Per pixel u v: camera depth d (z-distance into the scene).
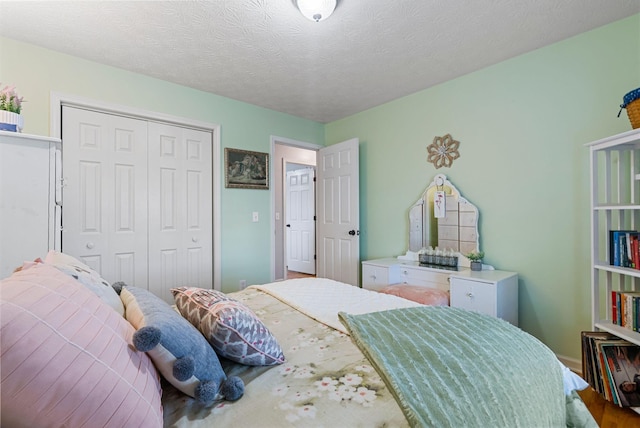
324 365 1.00
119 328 0.74
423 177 3.03
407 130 3.14
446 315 1.34
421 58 2.37
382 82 2.80
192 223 2.94
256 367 1.01
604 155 1.97
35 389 0.54
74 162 2.31
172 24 1.89
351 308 1.56
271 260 3.48
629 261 1.70
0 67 2.01
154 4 1.71
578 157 2.11
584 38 2.05
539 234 2.29
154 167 2.71
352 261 3.49
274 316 1.48
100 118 2.43
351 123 3.71
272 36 2.04
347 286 2.02
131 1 1.68
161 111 2.70
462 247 2.72
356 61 2.39
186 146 2.90
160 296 2.73
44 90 2.16
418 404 0.75
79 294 0.73
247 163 3.28
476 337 1.09
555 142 2.20
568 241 2.16
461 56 2.34
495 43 2.16
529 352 1.07
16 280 0.67
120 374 0.64
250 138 3.31
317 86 2.88
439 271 2.59
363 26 1.93
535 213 2.31
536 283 2.31
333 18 1.84
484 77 2.55
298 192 6.03
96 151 2.41
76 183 2.32
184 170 2.88
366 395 0.83
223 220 3.10
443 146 2.85
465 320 1.27
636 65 1.88
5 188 1.40
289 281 2.19
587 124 2.06
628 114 1.64
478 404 0.78
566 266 2.17
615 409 1.65
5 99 1.47
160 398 0.76
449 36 2.06
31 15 1.79
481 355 0.96
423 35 2.04
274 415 0.76
